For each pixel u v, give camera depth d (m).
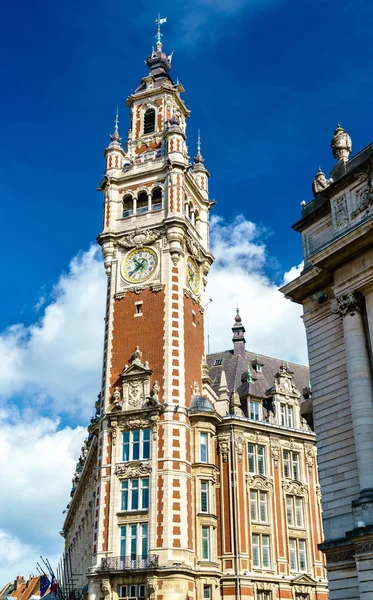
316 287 38.72
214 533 58.03
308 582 62.41
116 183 69.25
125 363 60.94
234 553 58.66
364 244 34.28
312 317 38.78
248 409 67.62
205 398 61.78
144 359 60.25
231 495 60.97
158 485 54.94
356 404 32.81
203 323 67.50
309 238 40.34
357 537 30.38
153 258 64.06
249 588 58.03
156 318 61.34
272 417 67.88
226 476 61.91
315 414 36.84
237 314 79.44
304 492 66.69
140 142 72.62
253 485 62.78
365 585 29.80
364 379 33.16
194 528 56.66
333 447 35.16
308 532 65.19
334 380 36.25
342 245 35.00
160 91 75.38
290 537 63.78
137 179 68.69
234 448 62.81
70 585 86.06
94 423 73.31
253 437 65.00
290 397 70.62
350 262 35.50
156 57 80.44
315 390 37.22
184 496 55.16
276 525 62.94
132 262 65.00
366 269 34.28
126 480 56.53
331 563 33.06
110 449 58.03
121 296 63.88
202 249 69.69
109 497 56.19
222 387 66.50
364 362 33.56
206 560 56.22
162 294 62.03
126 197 68.81
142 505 54.97
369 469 31.36
